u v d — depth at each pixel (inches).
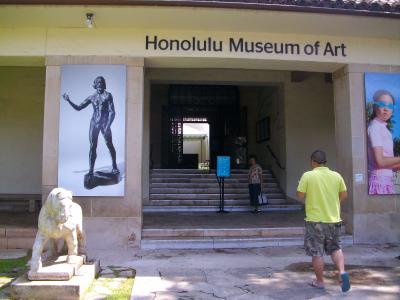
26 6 280.5
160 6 283.4
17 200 417.1
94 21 305.7
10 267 257.8
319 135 506.6
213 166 687.1
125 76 318.7
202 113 689.0
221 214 434.0
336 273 243.9
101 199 311.3
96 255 290.0
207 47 326.3
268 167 579.5
